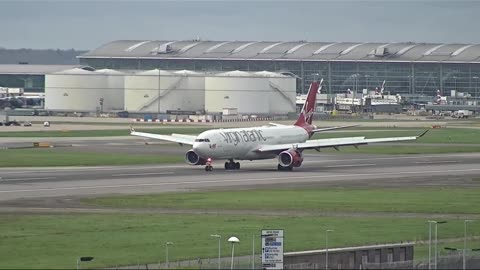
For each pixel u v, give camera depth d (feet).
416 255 625.00
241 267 570.46
